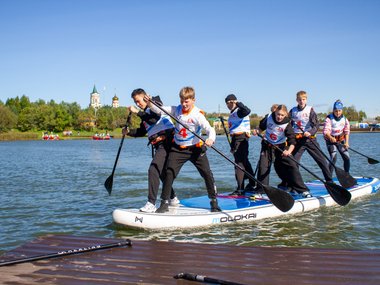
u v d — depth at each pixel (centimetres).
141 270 404
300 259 430
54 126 10044
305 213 755
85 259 437
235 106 851
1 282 376
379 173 1374
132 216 648
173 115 657
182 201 765
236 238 605
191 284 367
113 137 9475
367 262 417
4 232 672
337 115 1023
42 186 1205
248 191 868
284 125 787
